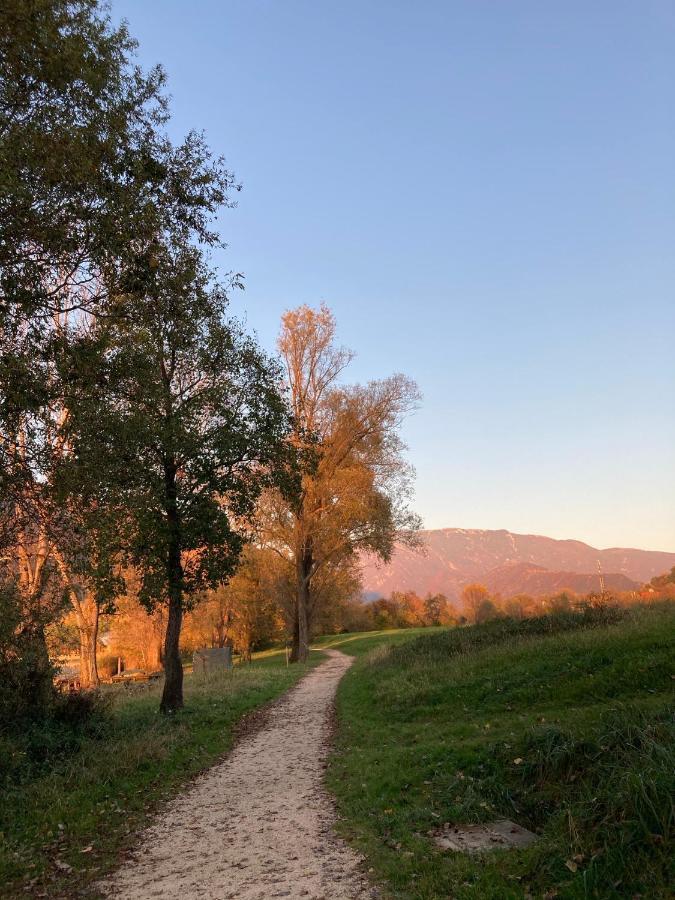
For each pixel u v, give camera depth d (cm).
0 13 828
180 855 700
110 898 588
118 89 1039
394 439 3556
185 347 1570
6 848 722
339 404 3472
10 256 890
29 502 1080
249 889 580
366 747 1201
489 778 803
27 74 895
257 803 904
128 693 2484
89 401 1069
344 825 761
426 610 9681
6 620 1182
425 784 852
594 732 795
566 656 1371
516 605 6638
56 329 1005
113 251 984
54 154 874
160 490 1551
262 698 2039
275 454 1841
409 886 550
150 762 1126
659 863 482
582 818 586
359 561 3875
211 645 5634
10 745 1023
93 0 988
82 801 901
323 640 6862
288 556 3653
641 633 1354
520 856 571
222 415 1697
